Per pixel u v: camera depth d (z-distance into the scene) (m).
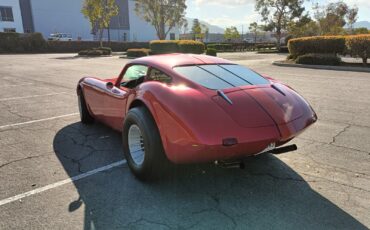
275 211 2.67
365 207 2.71
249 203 2.81
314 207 2.72
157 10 37.72
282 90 3.25
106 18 34.53
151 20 39.22
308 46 17.42
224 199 2.88
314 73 12.84
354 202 2.79
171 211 2.69
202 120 2.59
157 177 3.13
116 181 3.24
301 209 2.70
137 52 26.61
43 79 11.74
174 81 3.14
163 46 26.25
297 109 3.05
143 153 3.20
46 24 58.50
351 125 5.13
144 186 3.12
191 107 2.67
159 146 2.92
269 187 3.09
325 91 8.35
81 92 5.17
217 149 2.56
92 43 42.34
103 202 2.83
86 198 2.90
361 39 14.65
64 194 2.98
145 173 3.08
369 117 5.64
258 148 2.73
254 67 15.80
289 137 2.82
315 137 4.53
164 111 2.76
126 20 66.12
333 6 42.06
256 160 3.74
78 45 41.38
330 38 16.42
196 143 2.53
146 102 2.98
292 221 2.52
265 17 42.78
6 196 2.95
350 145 4.20
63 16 59.88
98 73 13.78
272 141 2.73
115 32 64.88
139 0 38.16
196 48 24.97
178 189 3.06
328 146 4.16
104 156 3.92
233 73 3.42
